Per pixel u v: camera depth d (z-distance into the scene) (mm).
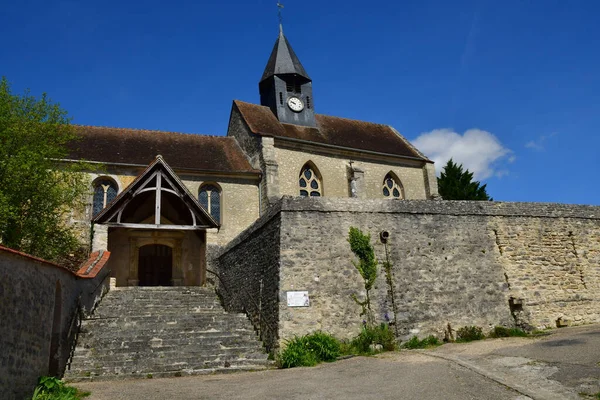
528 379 8992
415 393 8602
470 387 8727
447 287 15797
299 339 13383
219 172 26266
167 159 26328
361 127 34281
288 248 14516
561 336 13562
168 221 25562
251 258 16750
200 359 12961
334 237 15109
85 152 25250
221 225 25844
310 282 14391
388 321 14781
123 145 26969
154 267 27234
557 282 17203
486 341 14305
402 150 32281
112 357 12633
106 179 25031
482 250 16625
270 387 9984
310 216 15078
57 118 19516
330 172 29094
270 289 14672
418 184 31734
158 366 12352
